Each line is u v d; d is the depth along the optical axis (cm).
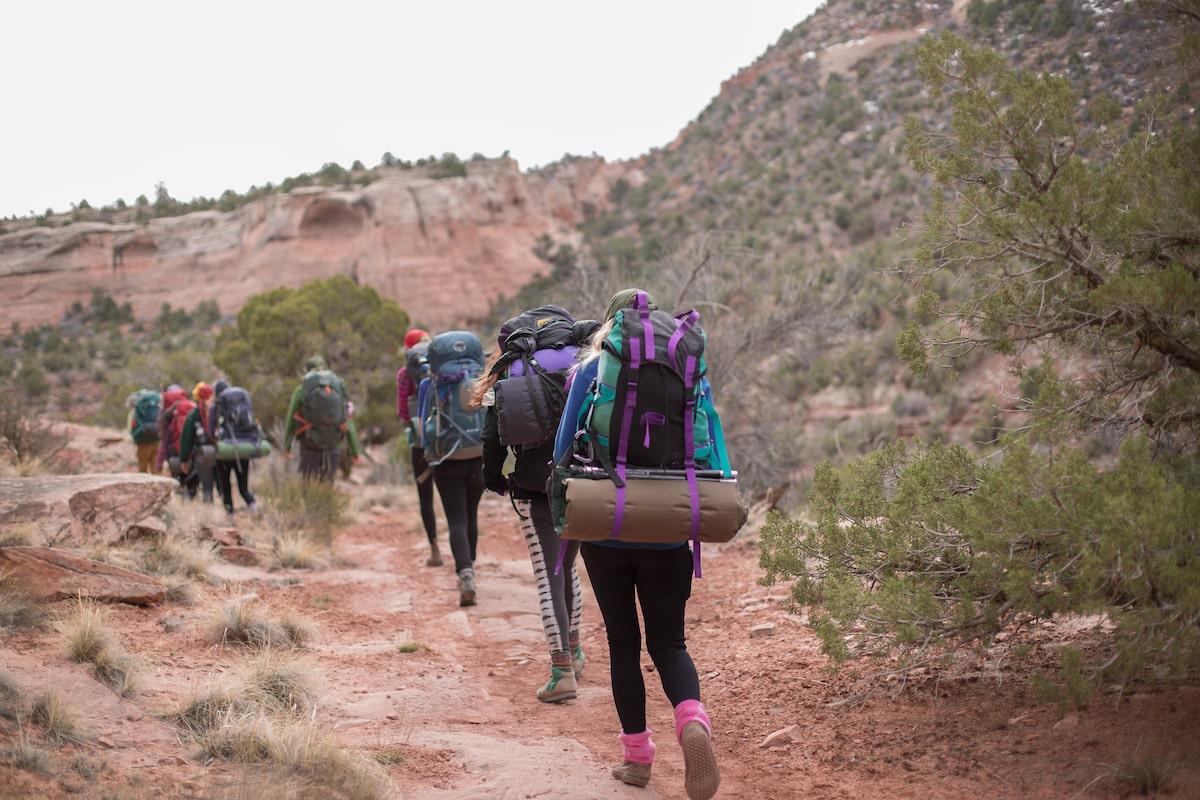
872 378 3994
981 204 464
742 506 356
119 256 14250
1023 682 446
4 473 931
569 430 367
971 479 459
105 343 12225
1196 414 435
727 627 660
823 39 14238
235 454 1150
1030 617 420
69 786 329
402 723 466
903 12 13512
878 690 475
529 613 753
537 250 13950
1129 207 438
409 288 13225
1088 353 483
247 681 465
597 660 630
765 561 475
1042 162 462
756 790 385
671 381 358
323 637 641
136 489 771
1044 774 359
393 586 854
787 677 522
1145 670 412
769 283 1855
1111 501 346
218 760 383
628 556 374
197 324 12975
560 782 389
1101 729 383
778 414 1891
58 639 466
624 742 391
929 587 421
